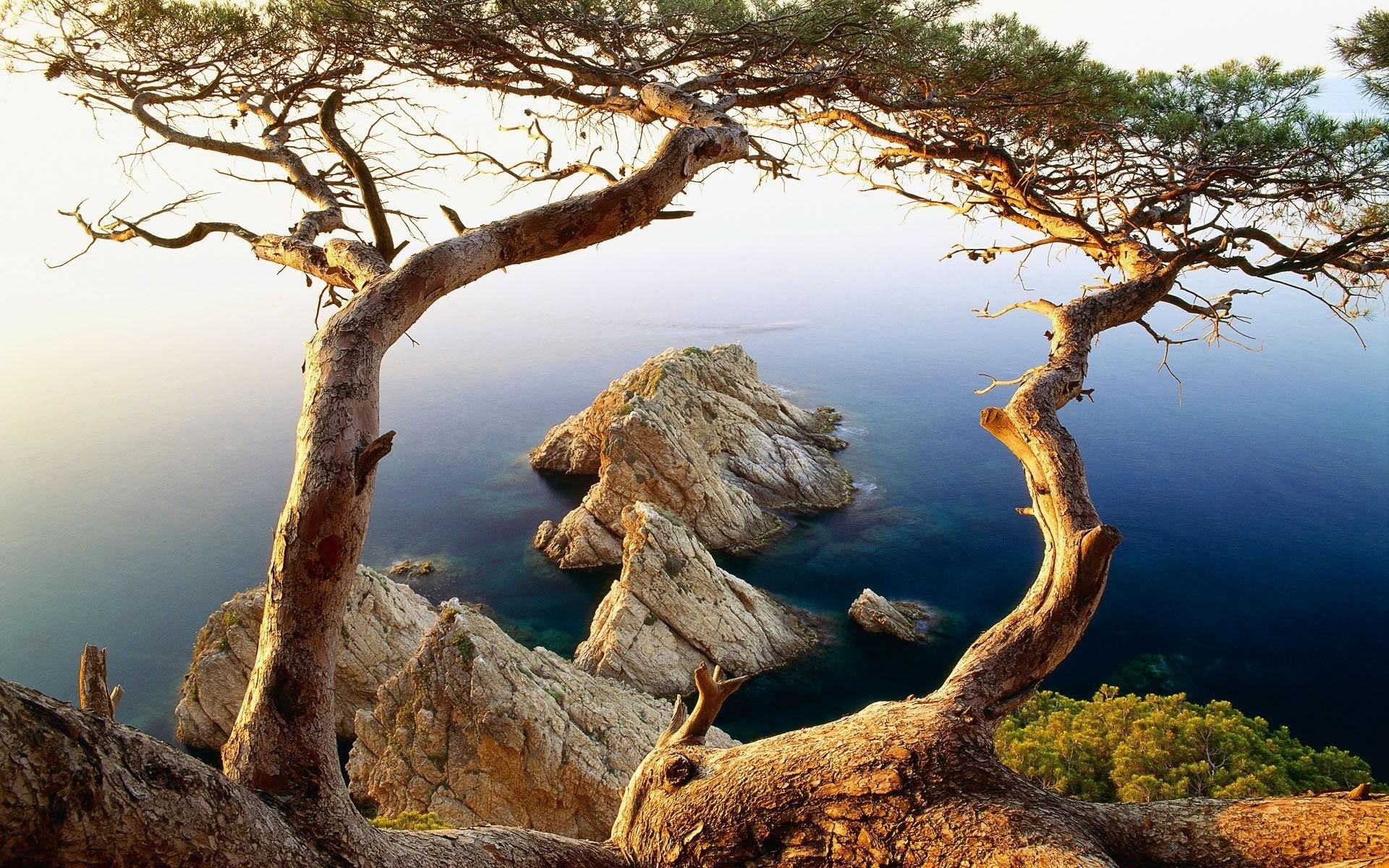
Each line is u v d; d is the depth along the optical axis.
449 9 9.02
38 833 3.14
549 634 54.75
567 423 89.56
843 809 6.01
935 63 11.94
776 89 10.77
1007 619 7.60
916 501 74.81
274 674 4.75
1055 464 8.08
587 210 6.52
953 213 13.05
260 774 4.63
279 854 4.09
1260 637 55.25
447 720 30.97
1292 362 139.62
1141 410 112.44
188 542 83.25
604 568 62.94
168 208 7.30
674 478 63.50
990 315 11.04
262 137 8.52
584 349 190.88
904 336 184.12
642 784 7.07
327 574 4.83
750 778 6.44
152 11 9.09
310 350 5.52
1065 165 13.97
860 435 96.62
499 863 5.50
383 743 31.94
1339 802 5.95
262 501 96.31
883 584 59.44
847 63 10.89
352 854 4.53
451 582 63.06
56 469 113.31
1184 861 6.01
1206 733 22.84
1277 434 100.88
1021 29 12.38
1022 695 7.08
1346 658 52.59
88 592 72.00
